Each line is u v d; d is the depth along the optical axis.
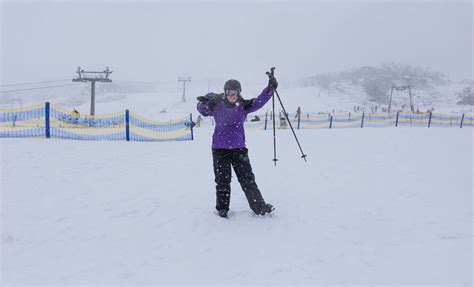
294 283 2.55
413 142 12.71
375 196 5.06
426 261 2.88
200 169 7.17
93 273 2.70
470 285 2.49
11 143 10.16
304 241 3.35
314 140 13.80
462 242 3.27
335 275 2.67
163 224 3.82
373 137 14.91
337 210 4.35
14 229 3.56
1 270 2.71
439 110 75.31
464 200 4.84
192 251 3.13
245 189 4.02
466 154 9.55
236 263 2.89
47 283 2.52
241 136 3.96
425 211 4.32
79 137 13.10
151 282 2.57
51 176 6.07
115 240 3.37
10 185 5.34
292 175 6.66
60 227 3.66
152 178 6.20
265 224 3.79
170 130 17.97
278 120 33.22
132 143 11.91
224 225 3.77
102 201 4.65
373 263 2.88
